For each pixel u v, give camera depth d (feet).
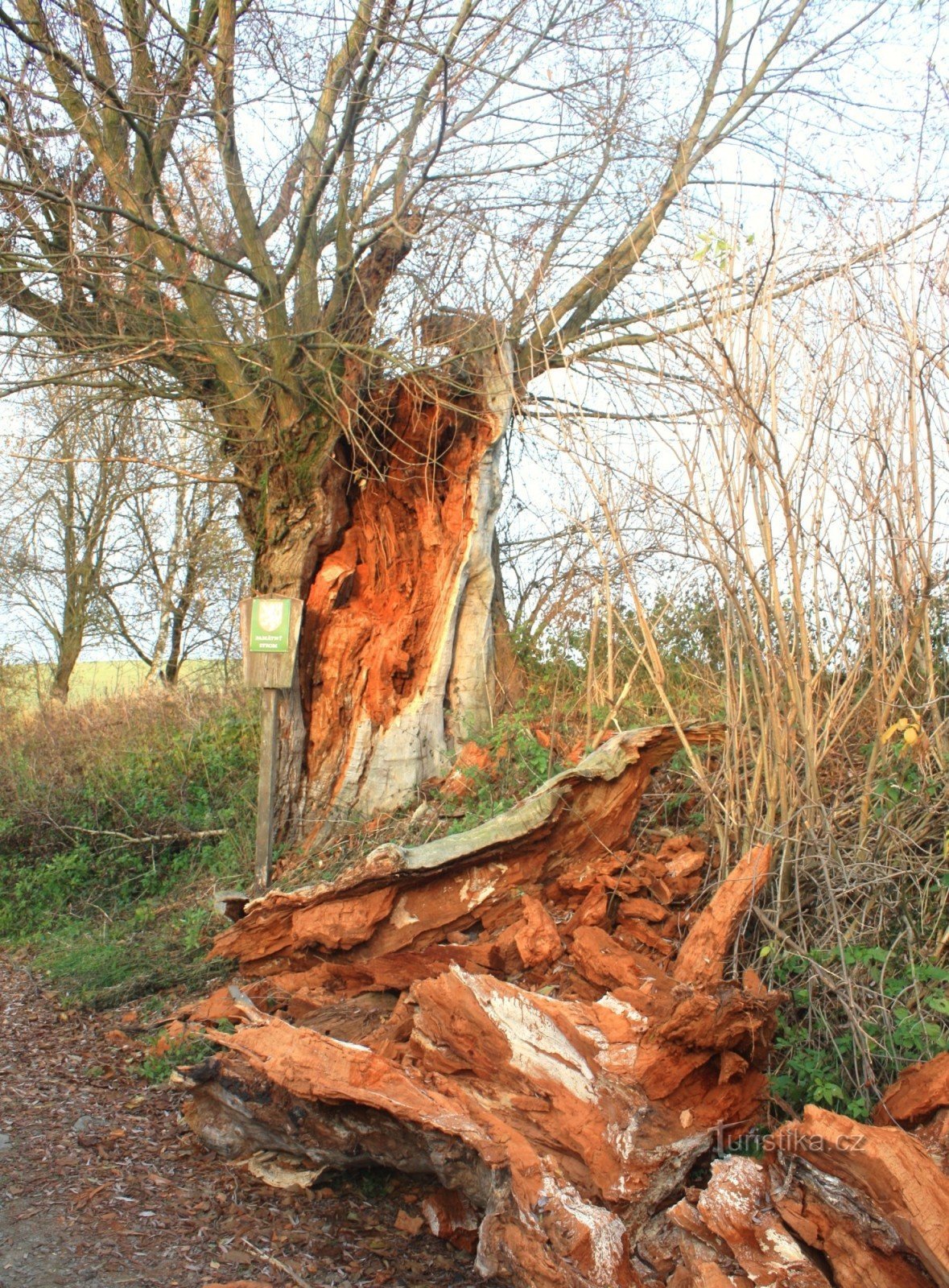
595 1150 13.87
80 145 30.14
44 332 31.55
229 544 60.39
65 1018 24.91
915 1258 11.05
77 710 54.24
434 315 31.22
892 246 18.92
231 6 29.48
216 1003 21.42
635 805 21.18
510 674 32.99
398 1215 15.53
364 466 32.12
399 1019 17.63
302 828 30.63
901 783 19.21
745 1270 11.36
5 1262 13.70
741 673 19.40
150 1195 15.83
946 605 21.15
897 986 16.24
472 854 20.03
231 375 32.24
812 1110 11.79
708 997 14.07
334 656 31.09
